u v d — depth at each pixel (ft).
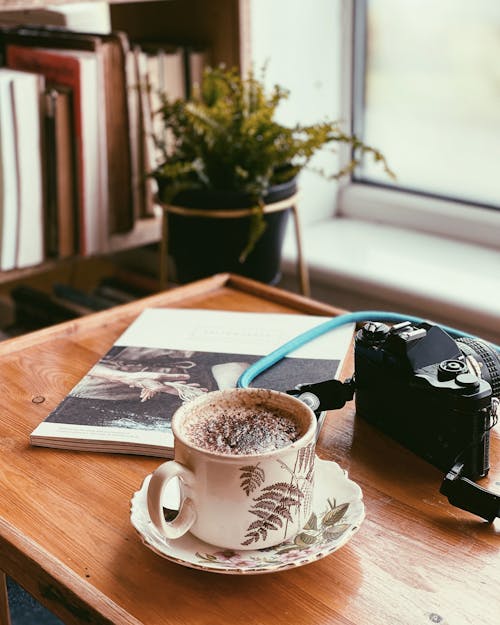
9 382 3.07
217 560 2.08
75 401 2.85
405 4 6.04
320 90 6.36
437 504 2.38
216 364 3.06
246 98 5.02
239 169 4.62
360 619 1.97
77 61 4.88
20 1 4.50
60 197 5.12
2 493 2.43
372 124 6.54
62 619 2.12
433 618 1.96
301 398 2.66
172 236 5.00
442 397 2.42
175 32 6.01
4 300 6.57
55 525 2.29
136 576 2.11
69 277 6.75
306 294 5.39
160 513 2.02
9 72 4.92
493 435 2.72
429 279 5.45
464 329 5.23
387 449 2.64
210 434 2.17
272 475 2.04
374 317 3.33
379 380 2.66
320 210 6.70
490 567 2.13
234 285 3.96
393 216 6.53
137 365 3.09
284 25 5.94
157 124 5.60
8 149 4.82
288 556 2.08
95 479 2.49
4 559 2.26
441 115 6.11
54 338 3.42
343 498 2.27
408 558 2.17
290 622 1.96
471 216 6.07
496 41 5.64
